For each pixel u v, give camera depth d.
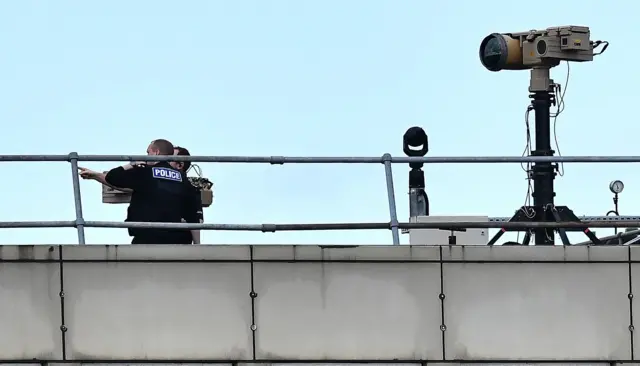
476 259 48.03
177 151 50.69
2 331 46.78
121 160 48.69
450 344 47.84
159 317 47.16
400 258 47.88
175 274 47.28
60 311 46.94
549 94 54.81
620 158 50.78
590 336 48.25
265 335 47.41
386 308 47.75
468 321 47.94
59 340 46.91
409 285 47.88
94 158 48.59
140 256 47.22
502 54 54.75
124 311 47.09
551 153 54.53
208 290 47.34
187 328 47.22
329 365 47.44
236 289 47.41
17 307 46.84
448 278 47.97
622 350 48.31
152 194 49.28
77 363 46.88
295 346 47.47
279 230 48.72
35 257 46.97
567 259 48.31
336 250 47.69
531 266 48.22
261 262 47.53
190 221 50.03
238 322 47.38
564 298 48.22
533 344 48.06
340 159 49.38
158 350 47.09
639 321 48.41
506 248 48.12
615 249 48.44
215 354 47.22
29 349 46.84
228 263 47.41
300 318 47.50
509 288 48.12
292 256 47.56
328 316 47.59
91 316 47.03
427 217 54.66
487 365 47.88
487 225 49.53
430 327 47.81
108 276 47.12
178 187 49.66
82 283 47.03
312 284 47.59
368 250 47.78
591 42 54.81
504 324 48.03
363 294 47.72
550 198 54.16
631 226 50.09
